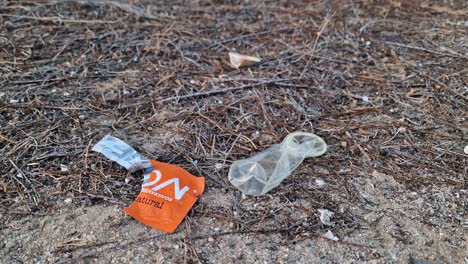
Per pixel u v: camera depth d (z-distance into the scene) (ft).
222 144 1.47
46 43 1.85
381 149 1.46
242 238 1.23
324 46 1.87
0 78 1.67
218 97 1.63
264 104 1.61
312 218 1.28
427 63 1.79
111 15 2.01
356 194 1.33
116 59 1.79
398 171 1.40
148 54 1.82
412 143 1.48
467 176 1.38
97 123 1.53
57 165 1.39
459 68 1.76
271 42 1.90
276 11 2.08
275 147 1.45
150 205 1.29
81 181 1.35
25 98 1.60
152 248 1.20
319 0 2.15
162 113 1.57
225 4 2.12
